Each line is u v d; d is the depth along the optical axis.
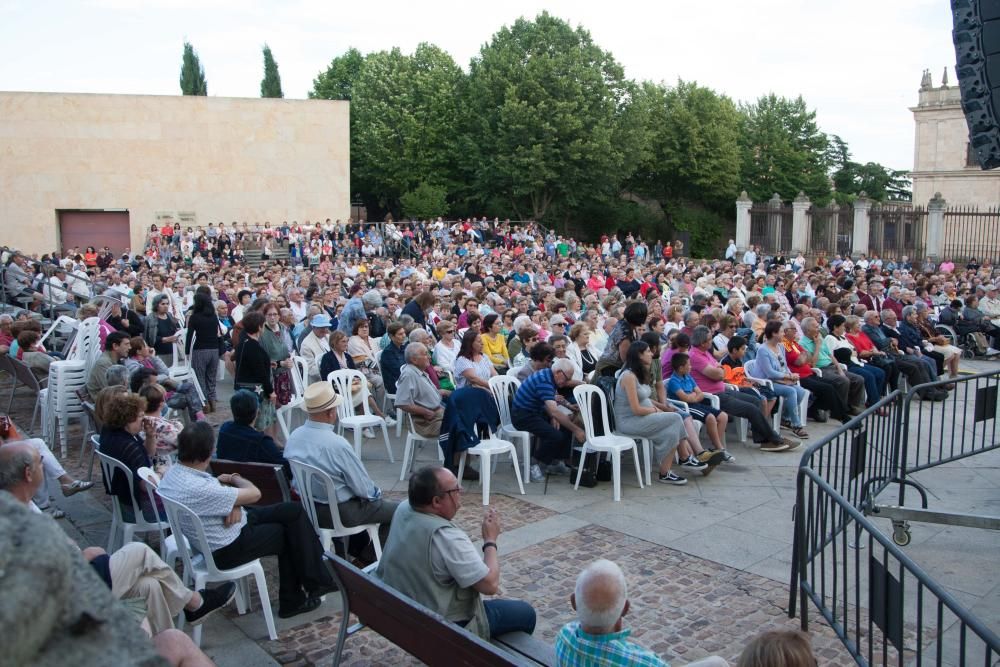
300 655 4.71
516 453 8.13
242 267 25.59
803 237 37.38
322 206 39.34
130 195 36.84
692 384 8.98
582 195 45.47
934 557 6.36
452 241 37.03
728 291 17.70
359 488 5.46
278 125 38.41
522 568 5.96
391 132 47.38
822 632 5.03
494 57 45.44
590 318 12.60
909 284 20.36
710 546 6.41
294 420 10.48
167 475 4.86
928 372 12.89
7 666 0.88
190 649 3.24
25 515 1.03
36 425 10.23
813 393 10.99
